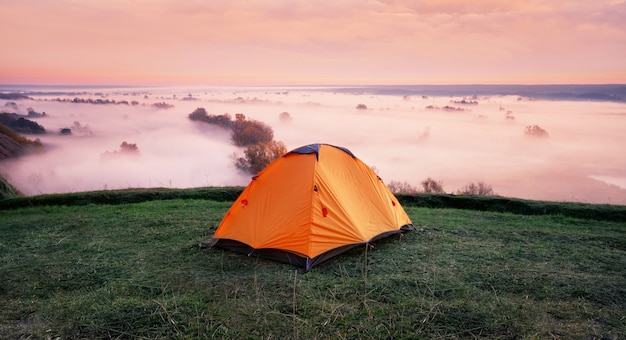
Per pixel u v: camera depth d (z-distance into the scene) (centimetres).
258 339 442
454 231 945
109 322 477
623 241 870
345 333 452
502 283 604
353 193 803
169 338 443
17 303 543
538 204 1316
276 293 567
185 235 895
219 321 479
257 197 782
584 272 660
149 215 1132
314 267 681
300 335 448
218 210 1218
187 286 595
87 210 1259
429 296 554
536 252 775
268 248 718
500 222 1083
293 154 797
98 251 787
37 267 694
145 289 588
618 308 519
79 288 604
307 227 706
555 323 476
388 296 550
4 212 1307
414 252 768
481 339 438
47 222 1073
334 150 835
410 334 447
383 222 827
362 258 729
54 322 482
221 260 718
